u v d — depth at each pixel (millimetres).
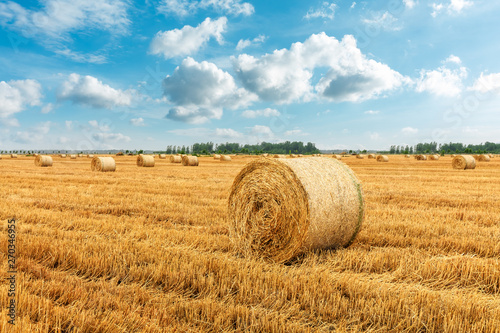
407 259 5578
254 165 7020
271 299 4207
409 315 3908
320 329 3619
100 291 4258
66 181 17156
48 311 3627
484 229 7766
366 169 30250
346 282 4609
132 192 13297
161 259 5430
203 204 10953
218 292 4438
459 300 4102
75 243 6211
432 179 19844
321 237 6227
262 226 6633
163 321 3656
